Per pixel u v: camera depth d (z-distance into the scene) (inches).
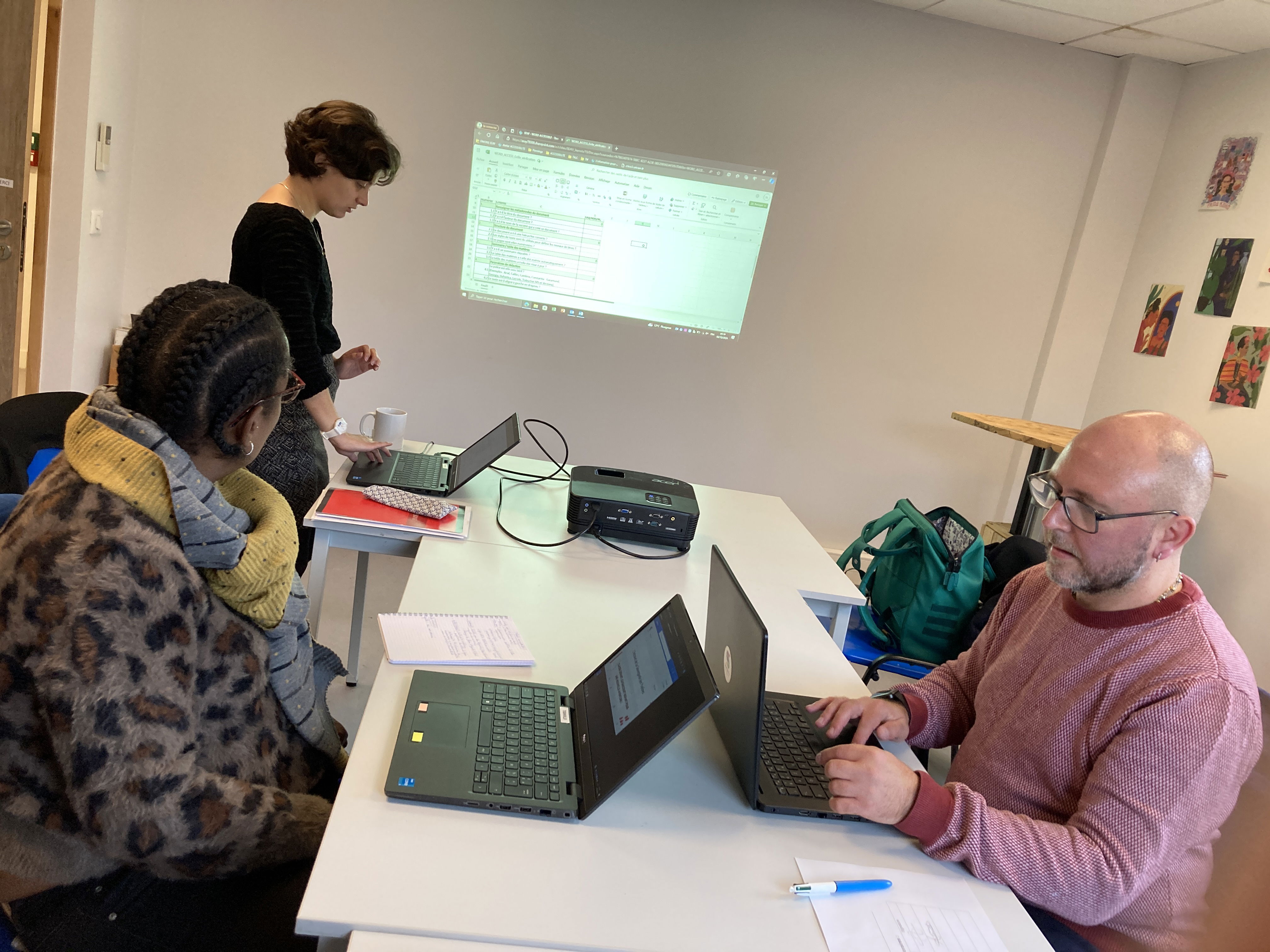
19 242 124.3
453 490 85.4
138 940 39.9
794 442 166.2
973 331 162.9
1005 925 39.6
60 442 62.7
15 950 37.7
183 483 38.0
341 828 37.9
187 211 146.9
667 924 36.1
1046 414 165.2
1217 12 123.1
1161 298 149.3
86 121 127.1
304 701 47.4
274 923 42.3
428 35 143.5
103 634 34.8
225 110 143.3
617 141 149.8
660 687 42.8
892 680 120.8
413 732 44.7
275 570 42.5
